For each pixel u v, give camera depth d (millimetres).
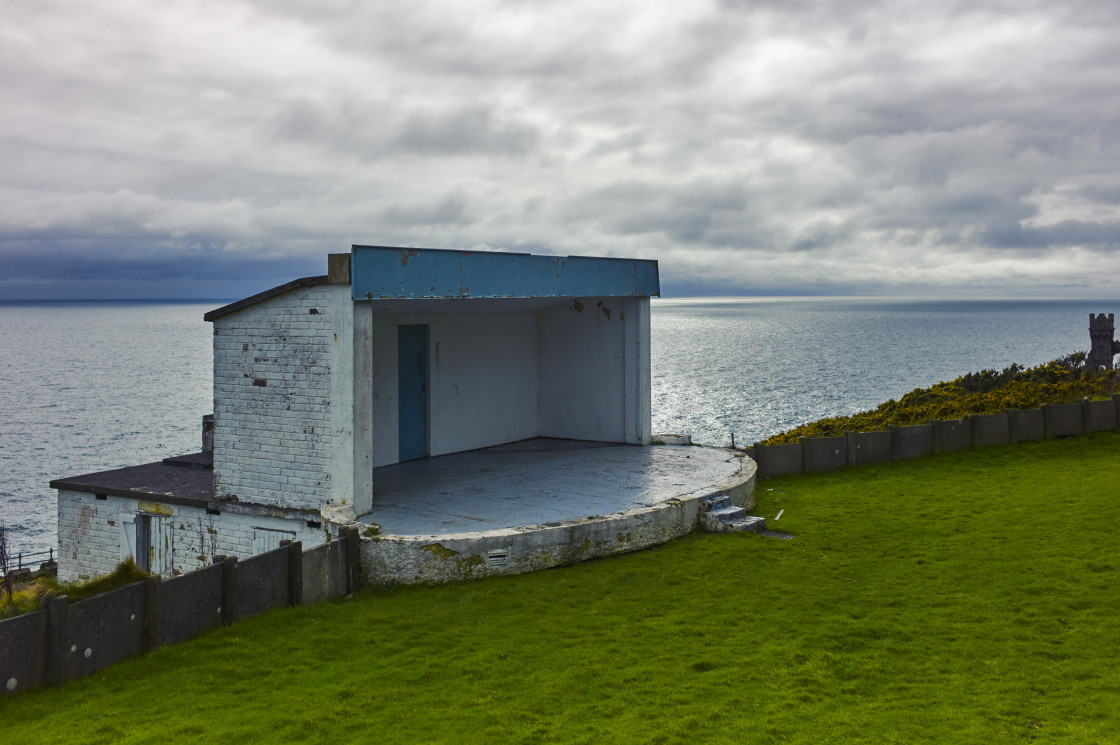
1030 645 8227
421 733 6648
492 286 13891
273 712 7027
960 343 160250
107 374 125812
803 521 13695
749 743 6402
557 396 19203
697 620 9172
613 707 7094
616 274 16969
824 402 77000
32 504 47844
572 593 10117
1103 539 11844
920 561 11234
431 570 10492
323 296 12047
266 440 12781
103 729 6703
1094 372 33875
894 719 6770
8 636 7199
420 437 16625
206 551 13734
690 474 14906
